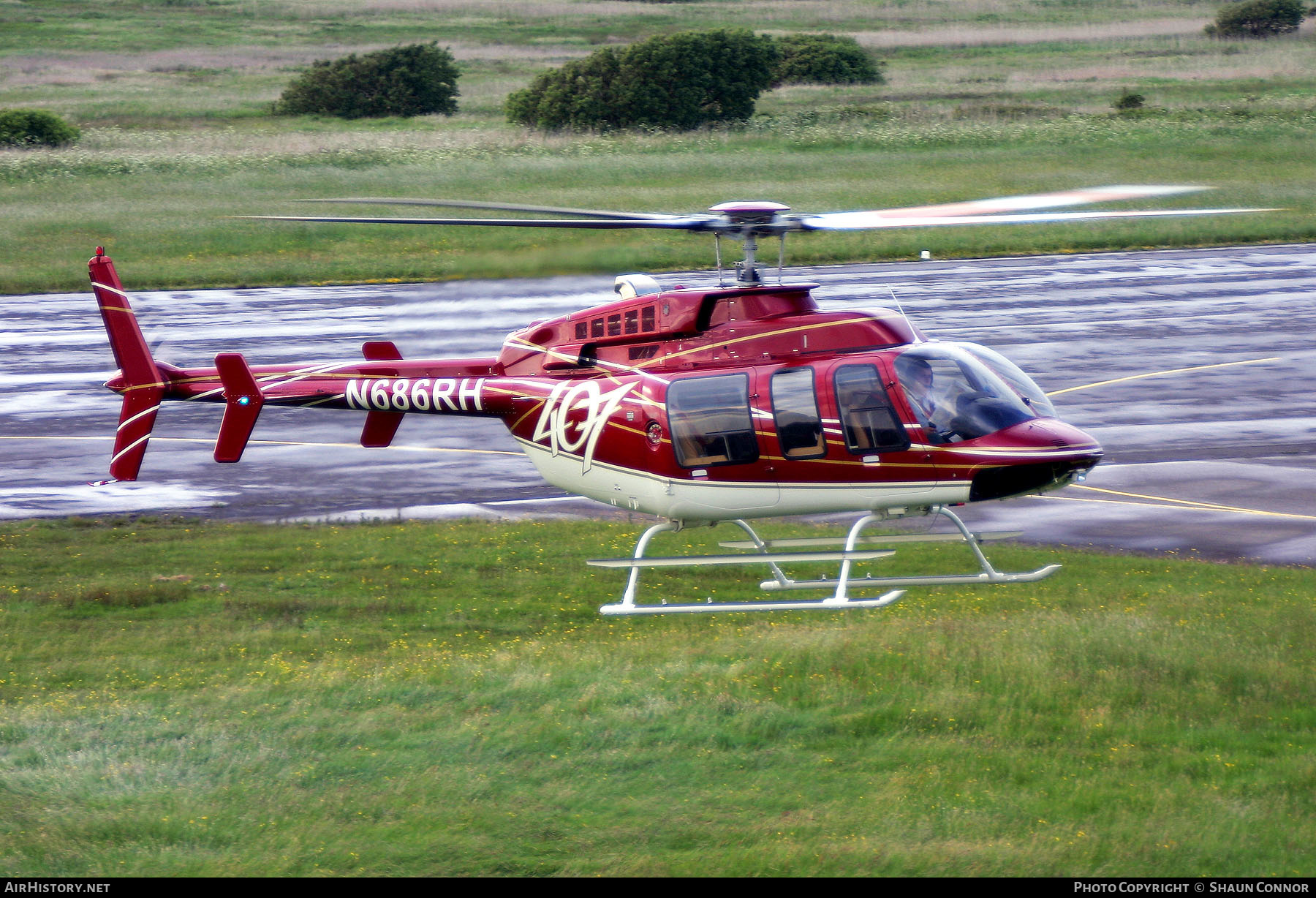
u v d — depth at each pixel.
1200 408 100.06
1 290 144.12
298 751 43.41
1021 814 38.50
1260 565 66.94
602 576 64.81
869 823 37.94
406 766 42.12
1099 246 169.12
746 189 198.12
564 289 138.50
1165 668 49.25
